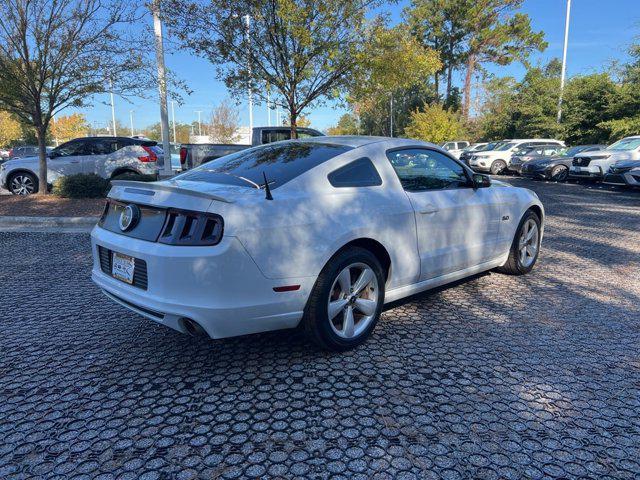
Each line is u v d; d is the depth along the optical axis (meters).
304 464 2.34
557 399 2.89
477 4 40.75
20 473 2.28
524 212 5.30
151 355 3.52
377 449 2.44
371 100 13.52
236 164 3.84
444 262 4.24
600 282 5.27
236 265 2.92
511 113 35.62
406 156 4.09
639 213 10.38
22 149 33.81
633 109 24.08
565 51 29.73
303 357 3.46
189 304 2.90
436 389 3.01
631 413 2.74
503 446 2.45
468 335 3.82
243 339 3.78
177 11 10.72
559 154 20.91
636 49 23.75
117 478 2.25
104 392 3.01
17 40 10.44
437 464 2.32
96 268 3.67
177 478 2.25
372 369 3.27
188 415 2.76
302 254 3.13
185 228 2.97
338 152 3.70
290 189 3.25
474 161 24.86
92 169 13.57
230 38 11.02
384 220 3.62
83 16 10.32
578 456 2.38
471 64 43.28
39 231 8.66
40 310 4.47
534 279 5.39
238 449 2.45
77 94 11.42
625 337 3.79
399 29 11.69
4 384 3.11
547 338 3.77
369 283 3.63
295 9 10.16
